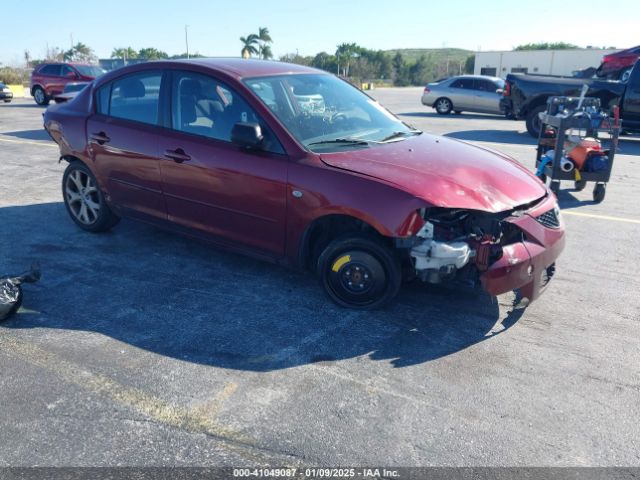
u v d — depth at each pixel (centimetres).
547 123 745
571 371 336
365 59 7931
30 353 347
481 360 346
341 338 370
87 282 453
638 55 1471
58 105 578
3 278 396
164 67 472
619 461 263
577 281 469
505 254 361
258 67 466
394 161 391
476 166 404
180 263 494
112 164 503
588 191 786
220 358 345
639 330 387
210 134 437
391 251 379
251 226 423
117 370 330
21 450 265
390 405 301
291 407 299
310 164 386
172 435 276
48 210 655
